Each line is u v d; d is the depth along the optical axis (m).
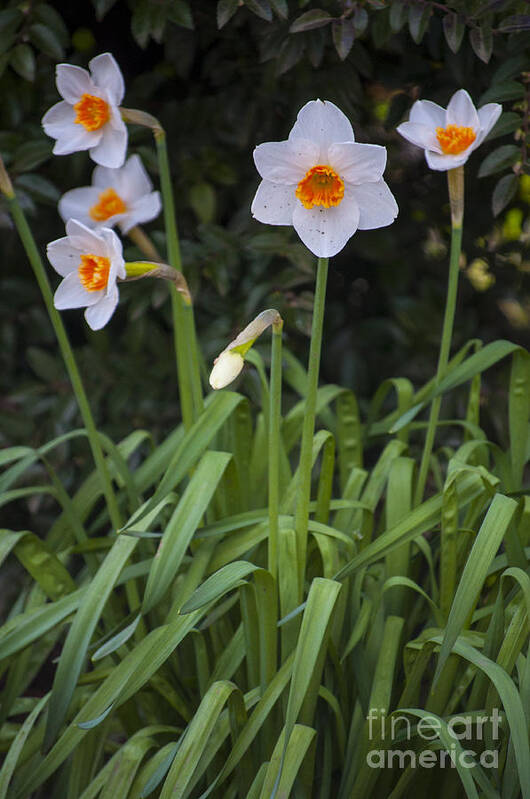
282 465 1.10
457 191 1.01
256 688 0.99
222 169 1.27
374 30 1.12
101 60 1.01
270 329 1.23
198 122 1.27
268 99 1.25
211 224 1.24
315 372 0.97
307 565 1.06
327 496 1.06
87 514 1.11
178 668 1.07
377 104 1.27
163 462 1.10
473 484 1.04
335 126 0.92
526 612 0.95
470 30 1.09
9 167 1.20
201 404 1.07
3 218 1.19
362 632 1.01
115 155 1.03
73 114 1.03
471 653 0.94
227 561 1.01
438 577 1.21
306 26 1.08
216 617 1.02
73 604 1.00
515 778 0.95
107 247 0.97
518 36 1.08
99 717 0.93
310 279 1.23
